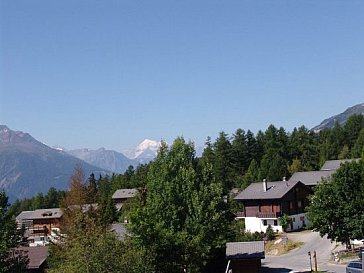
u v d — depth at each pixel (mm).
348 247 52906
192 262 37344
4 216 31625
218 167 132000
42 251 50969
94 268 26750
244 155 139875
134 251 29469
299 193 84812
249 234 74438
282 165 121188
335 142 153125
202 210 42656
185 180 43906
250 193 86938
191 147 47438
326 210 48656
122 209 79125
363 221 46594
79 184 64750
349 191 48000
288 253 63219
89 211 55875
